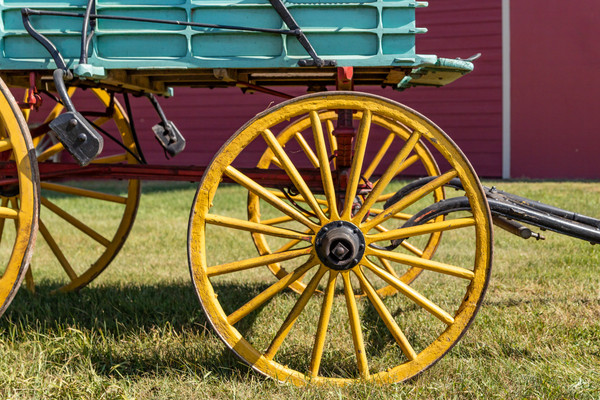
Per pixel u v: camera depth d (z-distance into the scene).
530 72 10.87
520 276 4.54
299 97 2.59
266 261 2.64
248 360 2.68
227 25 2.63
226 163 2.60
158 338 3.27
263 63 2.64
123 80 3.02
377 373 2.73
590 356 3.01
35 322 3.52
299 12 2.63
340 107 2.59
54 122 2.57
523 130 10.99
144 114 11.98
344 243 2.60
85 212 8.22
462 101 11.11
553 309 3.68
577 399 2.57
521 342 3.22
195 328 3.51
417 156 4.14
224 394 2.64
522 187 9.05
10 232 7.10
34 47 2.76
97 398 2.61
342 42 2.63
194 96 11.84
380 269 2.68
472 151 11.19
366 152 11.12
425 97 11.20
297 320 3.63
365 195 3.18
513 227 3.12
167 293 4.18
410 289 2.68
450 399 2.60
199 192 2.60
